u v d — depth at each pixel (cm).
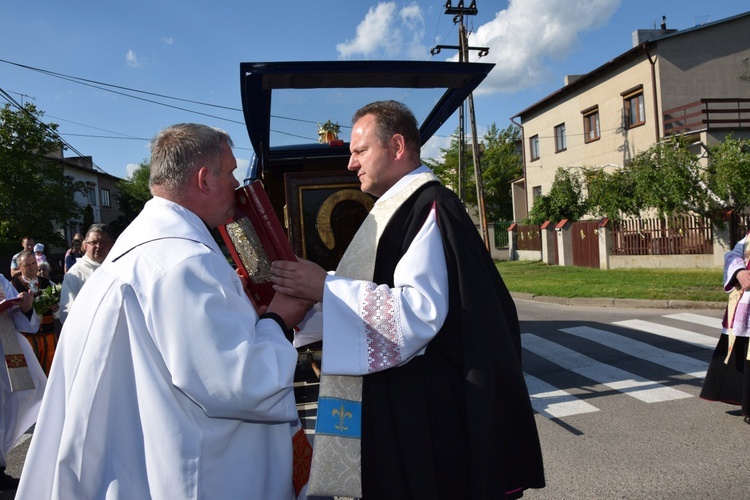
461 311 176
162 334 154
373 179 206
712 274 1366
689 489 356
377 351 173
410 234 187
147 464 157
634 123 1983
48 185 2420
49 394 168
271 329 175
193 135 177
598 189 1702
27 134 2295
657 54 1850
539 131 2550
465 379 171
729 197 1419
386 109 205
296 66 381
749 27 1881
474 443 169
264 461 177
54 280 1803
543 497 353
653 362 664
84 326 163
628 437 446
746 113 1867
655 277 1379
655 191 1473
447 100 448
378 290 178
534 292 1279
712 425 464
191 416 161
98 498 158
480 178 1961
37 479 164
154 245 164
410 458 177
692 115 1700
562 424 482
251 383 155
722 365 486
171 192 175
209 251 166
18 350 397
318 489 189
